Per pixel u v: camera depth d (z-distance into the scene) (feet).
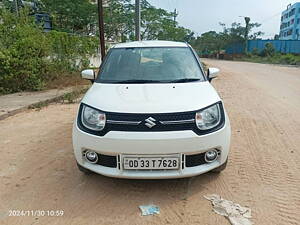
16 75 28.45
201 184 10.36
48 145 14.32
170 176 8.93
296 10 218.59
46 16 68.39
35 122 18.63
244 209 8.89
